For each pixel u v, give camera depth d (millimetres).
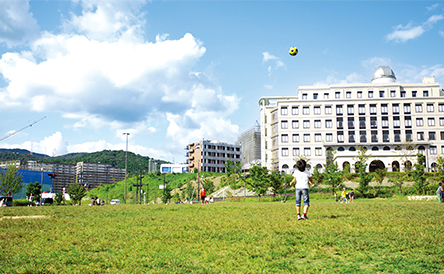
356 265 5535
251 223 9492
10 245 7020
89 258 6023
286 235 7562
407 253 5984
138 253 6305
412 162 72125
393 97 79125
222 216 11758
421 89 81062
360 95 81625
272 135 85000
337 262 5723
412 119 78188
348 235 7469
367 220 9633
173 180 118062
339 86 82188
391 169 76375
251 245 6770
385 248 6387
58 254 6316
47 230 8922
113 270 5430
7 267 5484
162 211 15000
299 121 80875
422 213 11562
